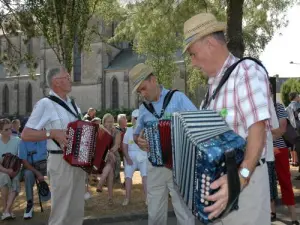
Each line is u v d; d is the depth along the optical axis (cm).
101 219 765
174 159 267
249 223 271
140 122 530
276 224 705
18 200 937
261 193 273
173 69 2592
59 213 506
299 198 870
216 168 225
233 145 232
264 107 248
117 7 2022
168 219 765
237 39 1130
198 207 232
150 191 510
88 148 478
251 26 1686
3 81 5703
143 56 3284
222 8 1560
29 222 746
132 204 874
